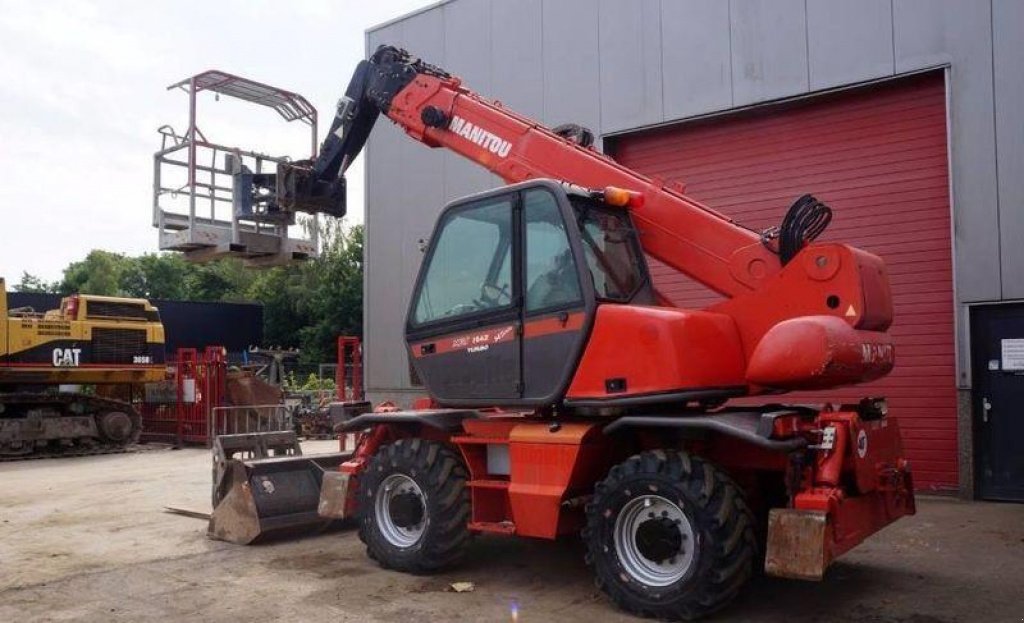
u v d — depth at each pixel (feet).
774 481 19.93
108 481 41.37
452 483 20.99
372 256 47.06
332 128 28.35
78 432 56.90
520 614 18.04
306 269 162.20
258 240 30.35
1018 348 29.66
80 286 217.97
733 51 35.29
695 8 36.29
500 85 42.14
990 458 30.12
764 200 35.29
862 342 17.48
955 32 30.55
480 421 21.20
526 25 41.37
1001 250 29.55
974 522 26.53
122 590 20.40
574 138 24.34
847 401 32.40
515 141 23.97
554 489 18.85
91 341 57.67
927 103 31.81
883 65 31.94
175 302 114.21
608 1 38.73
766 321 18.97
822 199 33.91
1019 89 29.40
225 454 27.68
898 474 19.12
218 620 17.95
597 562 18.08
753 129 35.70
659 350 18.07
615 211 21.29
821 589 19.45
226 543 25.35
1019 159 29.35
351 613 18.28
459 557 21.20
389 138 46.70
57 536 27.17
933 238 31.58
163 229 32.19
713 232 20.45
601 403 18.70
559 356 19.26
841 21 32.86
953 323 30.94
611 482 17.94
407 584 20.57
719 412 18.84
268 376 94.12
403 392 45.55
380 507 22.18
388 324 46.32
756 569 20.18
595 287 19.79
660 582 17.34
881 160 32.71
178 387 62.80
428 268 22.07
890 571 20.99
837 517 16.52
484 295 20.79
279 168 28.63
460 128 25.20
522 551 23.72
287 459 26.12
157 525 28.68
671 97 36.86
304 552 24.04
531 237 20.08
